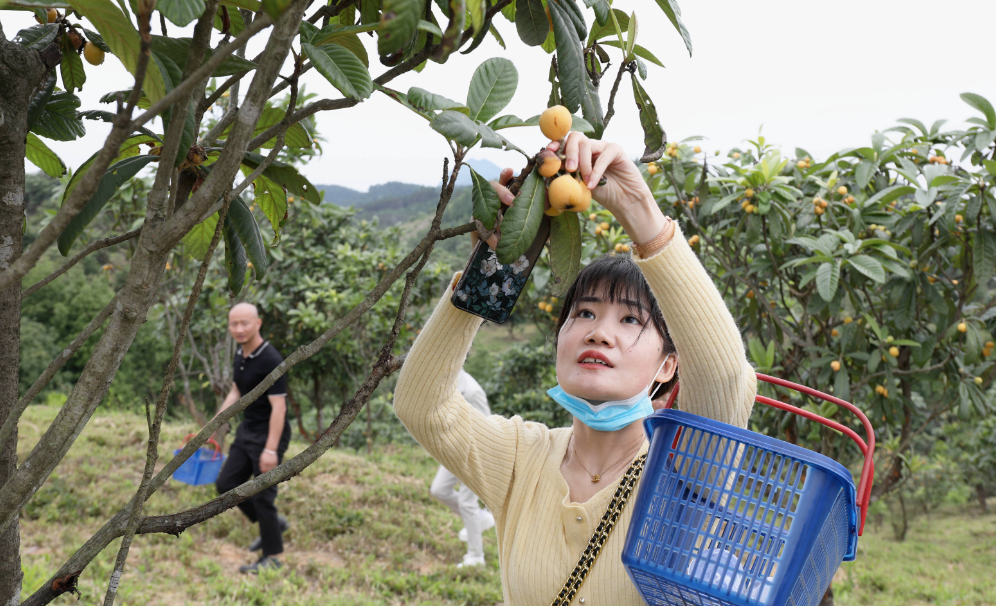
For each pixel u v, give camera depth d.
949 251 4.87
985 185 4.11
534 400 11.59
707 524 1.10
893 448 5.54
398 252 11.05
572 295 1.50
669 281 1.25
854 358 4.57
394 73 1.08
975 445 12.45
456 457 1.54
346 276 10.64
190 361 9.55
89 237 8.95
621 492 1.40
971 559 9.45
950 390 4.93
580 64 1.25
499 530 1.60
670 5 1.27
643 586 1.20
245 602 4.61
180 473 5.35
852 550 1.20
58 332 31.94
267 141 1.35
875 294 4.86
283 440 5.18
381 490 7.18
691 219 4.59
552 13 1.24
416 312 11.40
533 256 1.28
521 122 1.10
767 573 1.04
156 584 4.75
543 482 1.53
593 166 1.14
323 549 5.89
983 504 15.05
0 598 1.20
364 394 1.12
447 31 0.84
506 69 1.13
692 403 1.34
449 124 0.95
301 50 1.02
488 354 24.41
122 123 0.73
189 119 0.97
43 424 8.25
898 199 5.00
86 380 0.91
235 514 6.20
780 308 5.44
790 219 4.51
